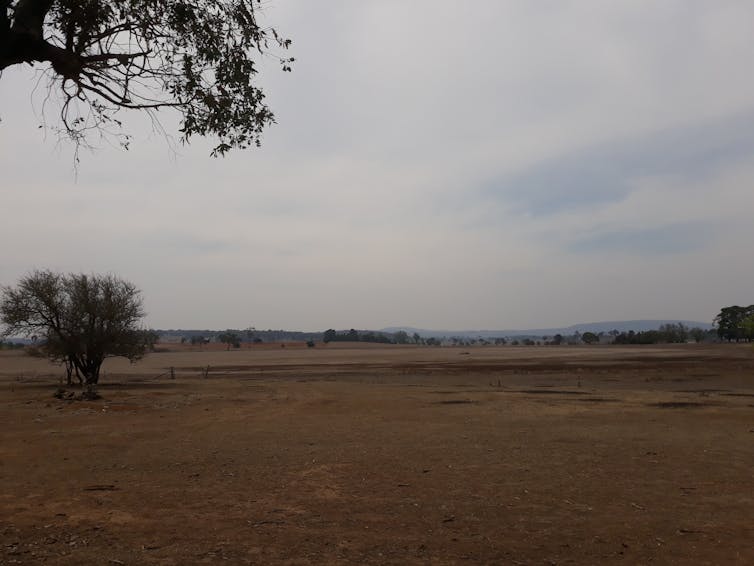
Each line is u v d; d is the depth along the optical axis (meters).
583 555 5.82
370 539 6.31
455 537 6.41
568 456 11.91
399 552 5.86
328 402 25.05
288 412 21.27
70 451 12.74
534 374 48.44
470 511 7.59
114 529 6.64
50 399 25.95
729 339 163.38
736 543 6.22
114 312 33.59
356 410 21.88
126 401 25.41
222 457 11.91
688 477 9.82
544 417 19.31
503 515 7.39
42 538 6.22
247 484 9.31
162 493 8.66
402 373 52.78
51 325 33.34
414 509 7.70
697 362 63.06
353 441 14.17
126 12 6.07
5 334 32.62
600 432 15.61
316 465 10.98
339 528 6.75
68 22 5.89
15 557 5.50
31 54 5.45
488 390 31.64
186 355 128.50
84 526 6.77
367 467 10.77
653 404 23.53
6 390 31.61
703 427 16.61
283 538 6.32
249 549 5.91
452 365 67.00
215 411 21.62
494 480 9.59
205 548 5.93
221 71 6.59
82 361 34.44
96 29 6.03
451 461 11.38
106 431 16.16
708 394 28.50
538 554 5.84
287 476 9.95
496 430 16.12
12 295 32.53
